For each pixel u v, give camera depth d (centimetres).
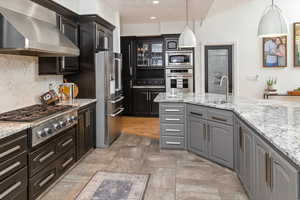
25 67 327
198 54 679
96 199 256
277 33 281
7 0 259
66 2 380
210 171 324
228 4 654
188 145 402
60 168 301
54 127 275
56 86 415
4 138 201
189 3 493
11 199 211
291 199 146
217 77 680
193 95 459
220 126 329
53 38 301
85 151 385
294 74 640
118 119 501
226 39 661
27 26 266
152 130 562
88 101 397
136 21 677
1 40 243
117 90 486
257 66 654
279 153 166
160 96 458
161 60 720
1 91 283
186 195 262
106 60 425
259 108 305
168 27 679
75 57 414
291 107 313
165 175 314
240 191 269
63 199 257
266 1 638
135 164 354
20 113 281
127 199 255
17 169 219
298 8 626
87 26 425
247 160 249
